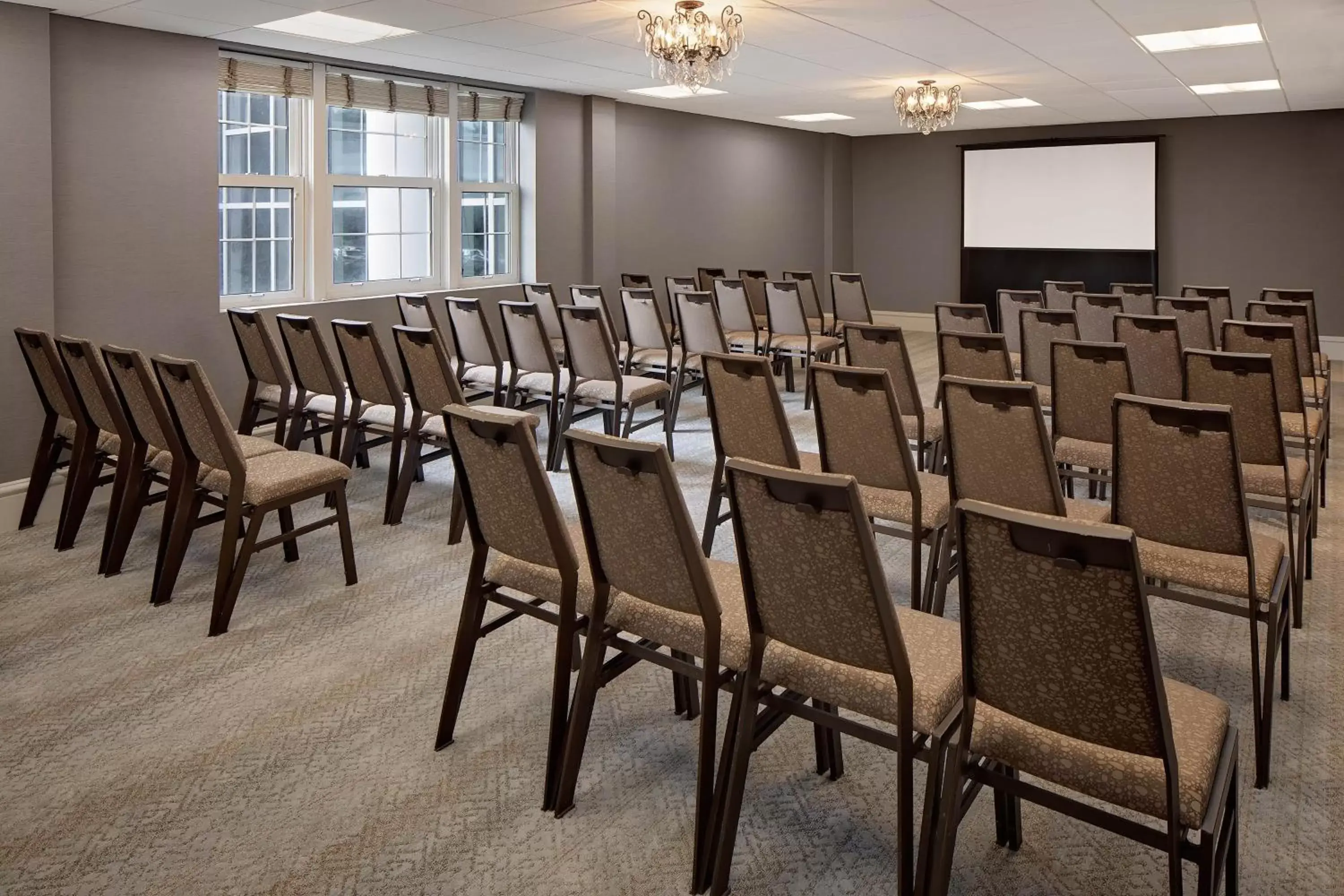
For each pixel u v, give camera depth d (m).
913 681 2.02
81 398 4.35
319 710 2.98
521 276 8.84
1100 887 2.18
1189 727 1.85
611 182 9.39
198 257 5.96
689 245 10.90
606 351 5.49
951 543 3.20
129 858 2.28
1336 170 10.88
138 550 4.47
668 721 2.94
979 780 1.91
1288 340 4.34
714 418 3.70
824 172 13.17
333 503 5.11
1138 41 6.53
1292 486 3.47
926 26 5.97
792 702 2.14
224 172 6.35
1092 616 1.59
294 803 2.51
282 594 3.91
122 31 5.46
